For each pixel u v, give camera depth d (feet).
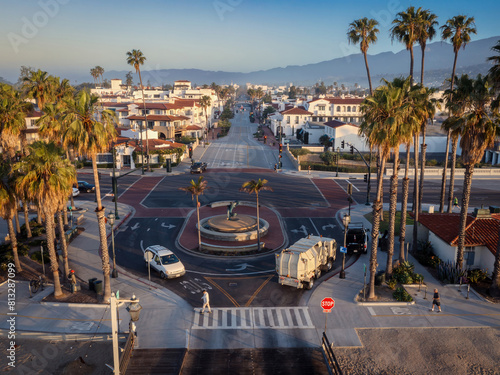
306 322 76.59
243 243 120.16
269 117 513.45
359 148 314.96
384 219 148.56
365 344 69.62
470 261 100.37
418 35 116.67
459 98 89.30
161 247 103.81
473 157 87.92
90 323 75.87
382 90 77.51
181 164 270.05
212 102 603.67
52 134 111.14
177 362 63.62
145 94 489.67
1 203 86.58
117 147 251.80
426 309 81.97
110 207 162.81
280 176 236.43
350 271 102.01
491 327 75.25
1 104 107.04
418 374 61.57
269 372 61.72
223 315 79.25
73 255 110.93
